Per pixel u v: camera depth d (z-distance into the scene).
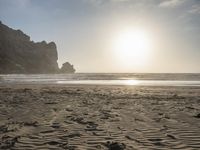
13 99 14.73
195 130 6.47
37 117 8.62
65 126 7.07
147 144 5.15
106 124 7.36
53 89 24.30
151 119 8.21
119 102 13.55
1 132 6.31
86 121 7.81
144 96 17.17
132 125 7.20
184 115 9.05
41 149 4.80
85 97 16.38
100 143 5.25
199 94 19.09
